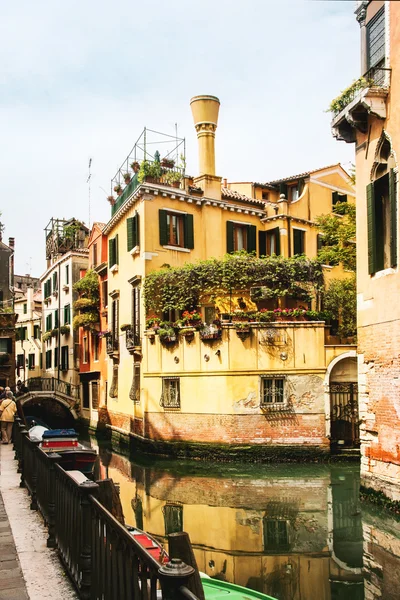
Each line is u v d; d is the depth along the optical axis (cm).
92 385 3147
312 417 1788
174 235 2300
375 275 1127
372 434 1138
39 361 4691
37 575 573
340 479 1523
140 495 1416
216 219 2383
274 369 1805
